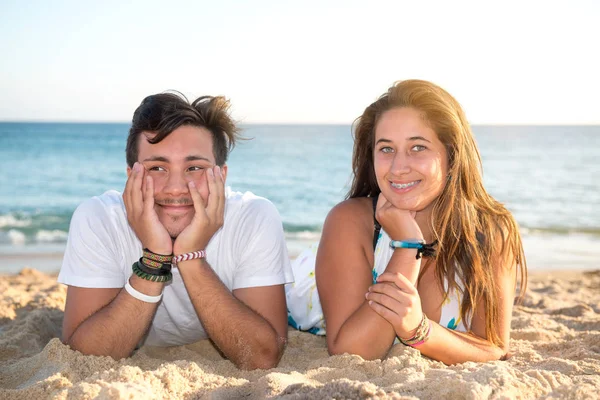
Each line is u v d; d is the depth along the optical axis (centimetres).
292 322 393
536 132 7875
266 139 5578
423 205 277
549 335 367
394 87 278
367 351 273
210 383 240
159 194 266
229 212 290
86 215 274
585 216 1722
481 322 295
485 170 3117
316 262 306
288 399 210
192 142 265
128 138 275
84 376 243
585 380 246
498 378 226
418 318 263
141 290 259
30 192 2339
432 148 270
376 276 296
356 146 313
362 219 300
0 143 4688
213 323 267
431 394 218
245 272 284
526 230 1438
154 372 236
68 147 4362
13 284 636
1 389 225
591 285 711
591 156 3966
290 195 2264
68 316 271
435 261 296
